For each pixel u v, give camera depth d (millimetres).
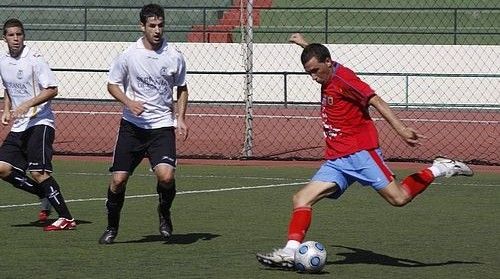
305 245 21578
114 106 73812
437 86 73438
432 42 84500
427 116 68125
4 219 30047
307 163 46938
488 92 72688
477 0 89750
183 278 21047
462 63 74125
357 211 32188
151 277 21141
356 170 21688
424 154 52344
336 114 21641
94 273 21578
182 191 36969
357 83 21297
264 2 90062
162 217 26234
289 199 34969
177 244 25672
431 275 21641
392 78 73875
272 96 75062
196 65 75312
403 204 21766
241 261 23203
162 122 24953
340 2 89750
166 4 90625
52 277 21094
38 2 91375
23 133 28062
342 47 75688
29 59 27562
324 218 30672
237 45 74562
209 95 74625
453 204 33969
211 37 85062
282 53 74875
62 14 90188
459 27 87688
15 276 21203
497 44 80125
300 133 60062
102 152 51375
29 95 27688
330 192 21828
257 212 31781
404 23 88688
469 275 21688
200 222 29672
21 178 28484
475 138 58156
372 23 88875
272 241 26234
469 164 47031
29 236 26828
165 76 24719
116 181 25031
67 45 76875
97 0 91750
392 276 21469
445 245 25844
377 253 24609
